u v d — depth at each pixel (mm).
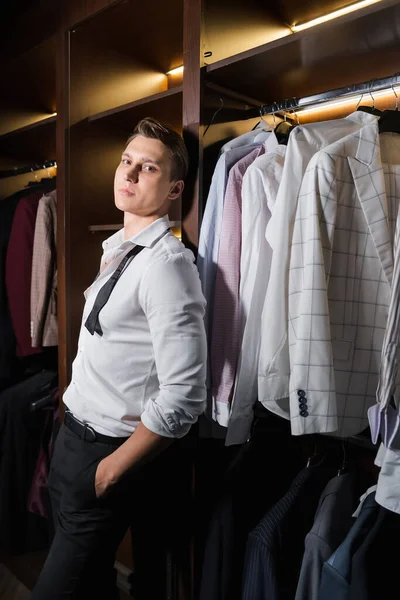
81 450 1371
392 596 1104
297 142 1303
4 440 2168
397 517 1140
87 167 1996
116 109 1846
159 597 1677
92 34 1935
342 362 1270
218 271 1447
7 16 2197
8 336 2338
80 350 1444
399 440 952
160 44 2025
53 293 2117
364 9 1208
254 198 1386
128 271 1325
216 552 1438
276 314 1289
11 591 1940
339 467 1549
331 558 1125
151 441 1228
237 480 1489
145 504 1495
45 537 2223
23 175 2738
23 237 2201
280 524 1313
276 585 1265
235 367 1412
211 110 1593
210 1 1535
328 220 1221
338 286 1264
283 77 1577
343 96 1403
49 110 2695
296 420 1201
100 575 1376
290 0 1675
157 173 1410
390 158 1385
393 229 1313
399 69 1526
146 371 1323
